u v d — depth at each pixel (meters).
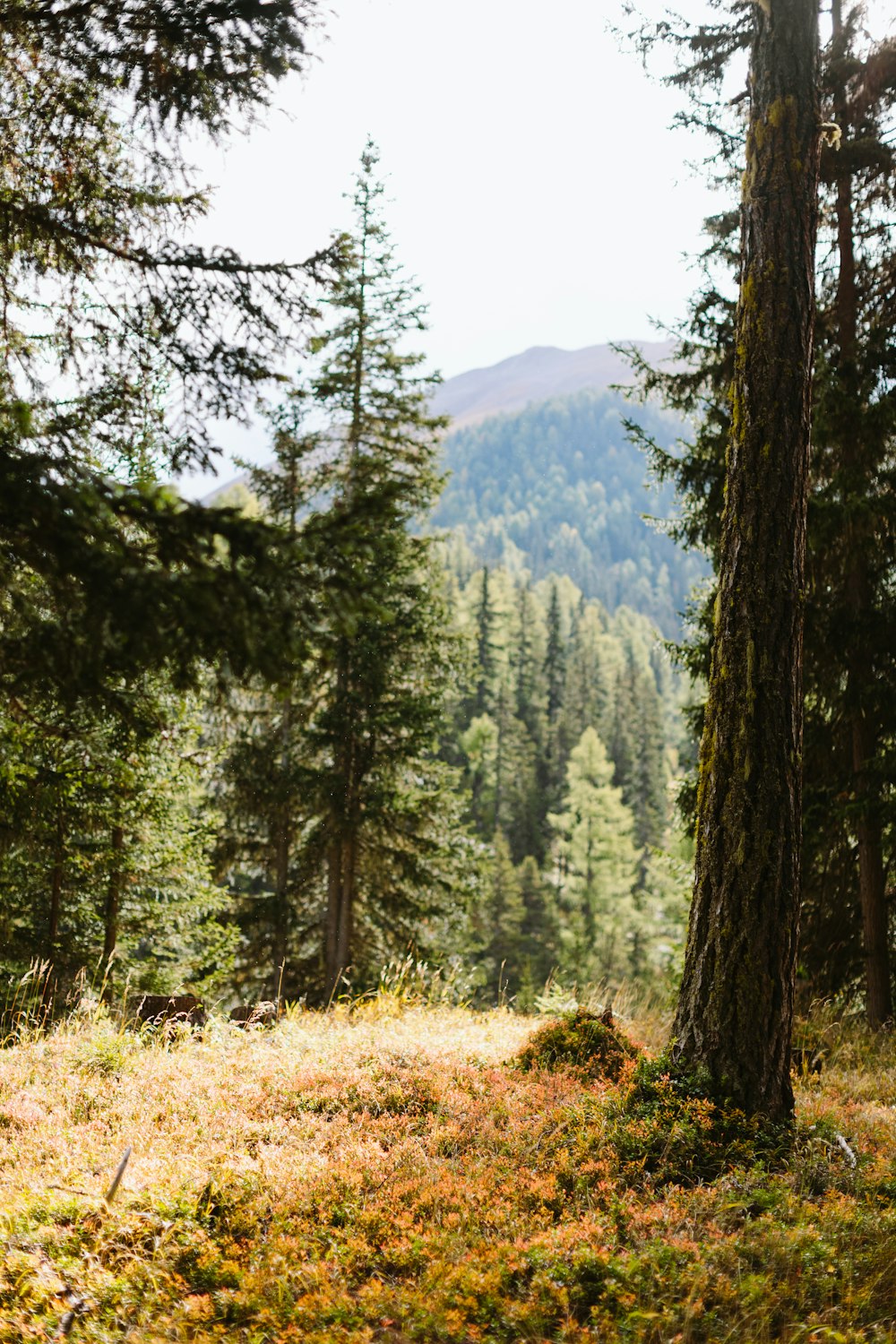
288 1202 5.12
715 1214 4.93
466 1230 4.89
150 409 5.35
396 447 16.97
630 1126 5.88
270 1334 3.98
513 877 40.44
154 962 15.63
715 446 11.61
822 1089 8.05
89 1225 4.84
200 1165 5.53
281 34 4.97
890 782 10.98
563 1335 3.87
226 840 18.11
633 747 67.50
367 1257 4.61
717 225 11.65
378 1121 6.34
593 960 38.69
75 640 3.54
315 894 18.48
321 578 3.59
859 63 10.91
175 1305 4.22
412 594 16.92
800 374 6.80
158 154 5.28
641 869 58.16
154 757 10.74
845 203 11.79
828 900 12.17
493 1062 7.81
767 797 6.39
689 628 12.45
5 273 5.25
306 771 16.89
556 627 67.81
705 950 6.45
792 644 6.60
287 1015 9.84
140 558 3.61
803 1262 4.46
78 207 5.25
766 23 7.03
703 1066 6.29
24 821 8.85
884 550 11.30
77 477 3.58
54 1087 6.79
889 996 11.65
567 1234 4.67
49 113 5.07
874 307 12.06
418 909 17.66
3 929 12.00
